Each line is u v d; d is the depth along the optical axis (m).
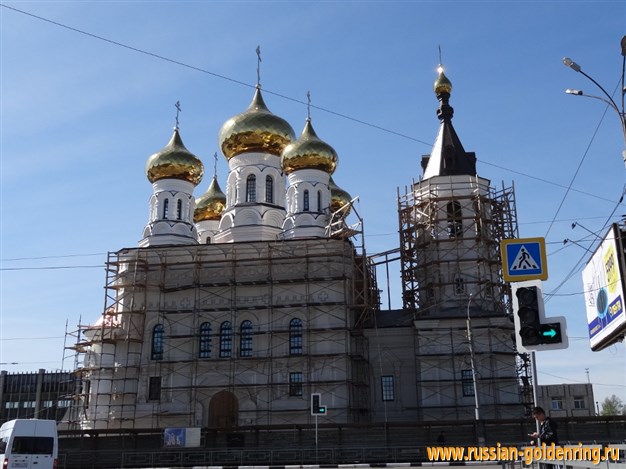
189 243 61.56
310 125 64.56
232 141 64.06
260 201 62.88
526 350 16.38
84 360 58.34
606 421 48.06
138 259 56.81
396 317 60.34
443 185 58.47
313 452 46.22
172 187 63.09
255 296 56.12
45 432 33.34
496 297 56.78
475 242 56.66
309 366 52.94
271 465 45.66
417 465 40.41
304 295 55.38
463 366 53.66
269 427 48.19
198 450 47.44
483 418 51.72
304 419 51.94
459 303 55.75
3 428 34.78
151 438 50.69
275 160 64.88
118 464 48.62
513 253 17.69
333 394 52.19
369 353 57.81
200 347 55.75
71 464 48.78
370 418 56.06
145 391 55.03
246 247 57.75
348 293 55.88
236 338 55.03
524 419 46.69
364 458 45.50
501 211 58.28
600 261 25.02
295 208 61.16
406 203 60.25
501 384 53.06
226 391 54.44
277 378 53.50
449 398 52.97
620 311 22.52
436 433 47.97
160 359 56.12
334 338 53.78
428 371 53.84
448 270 56.56
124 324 57.19
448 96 63.44
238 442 50.00
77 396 57.38
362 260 61.41
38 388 107.88
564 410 101.12
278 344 54.41
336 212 58.12
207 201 76.75
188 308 56.66
